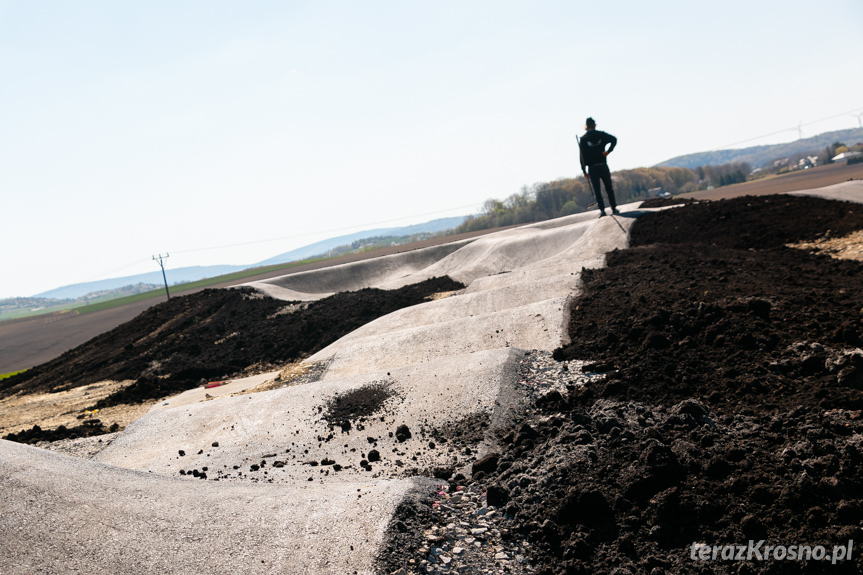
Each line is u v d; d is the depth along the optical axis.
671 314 9.82
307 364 14.05
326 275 32.75
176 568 4.70
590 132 24.45
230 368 18.80
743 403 6.64
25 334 58.31
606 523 4.88
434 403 9.16
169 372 19.00
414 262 33.72
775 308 9.01
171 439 9.95
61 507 5.76
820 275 12.16
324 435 8.91
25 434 12.84
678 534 4.57
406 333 13.98
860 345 7.26
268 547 4.89
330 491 5.96
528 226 34.38
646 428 6.05
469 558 4.74
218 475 7.91
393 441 8.29
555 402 8.27
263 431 9.42
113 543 5.11
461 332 13.02
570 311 12.45
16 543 5.17
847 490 4.36
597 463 5.61
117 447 10.10
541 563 4.67
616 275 14.58
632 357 8.88
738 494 4.71
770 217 19.27
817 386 6.50
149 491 6.24
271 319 23.05
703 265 13.71
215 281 80.75
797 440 5.26
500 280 19.58
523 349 11.11
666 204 25.80
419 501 5.57
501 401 8.68
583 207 100.31
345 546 4.78
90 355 25.36
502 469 6.39
